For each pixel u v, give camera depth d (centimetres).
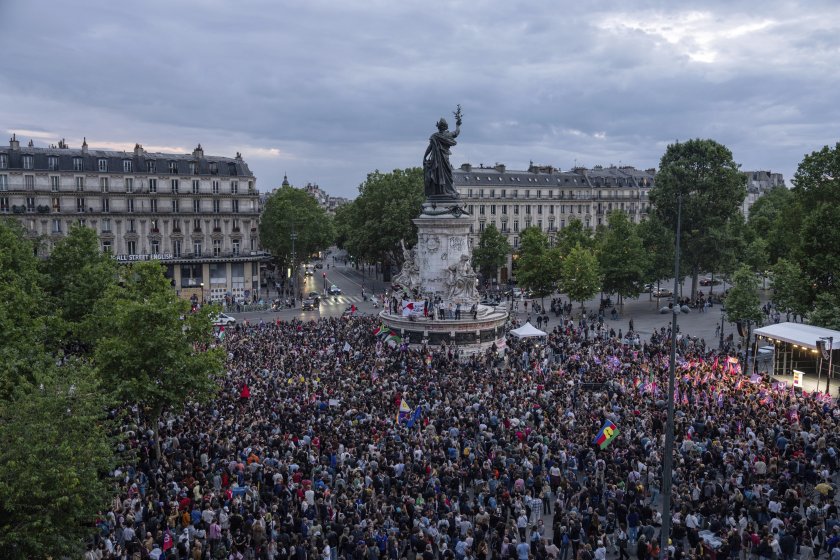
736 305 7794
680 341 7350
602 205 17988
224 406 4638
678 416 4244
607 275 10488
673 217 11675
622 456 3609
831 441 3784
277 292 14038
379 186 14538
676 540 2908
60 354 5116
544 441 3825
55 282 6425
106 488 2788
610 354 6531
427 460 3594
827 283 7044
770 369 6769
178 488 3262
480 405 4516
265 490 3272
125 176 12131
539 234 11519
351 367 5834
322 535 2875
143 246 12362
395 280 8612
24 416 2567
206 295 12850
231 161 13262
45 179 11488
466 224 8112
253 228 13350
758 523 2997
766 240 12962
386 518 2883
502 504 3147
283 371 5594
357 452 3653
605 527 3100
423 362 6097
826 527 2922
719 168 11338
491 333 7600
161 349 4078
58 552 2389
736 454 3525
